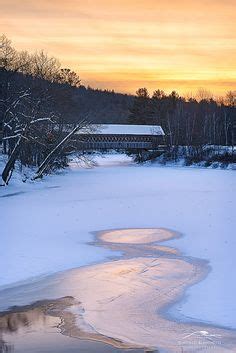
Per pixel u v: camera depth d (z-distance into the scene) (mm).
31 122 55719
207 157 106438
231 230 27938
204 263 20656
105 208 37781
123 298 16109
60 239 25562
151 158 121000
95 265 20359
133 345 12383
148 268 19891
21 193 49969
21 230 28109
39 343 12453
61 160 80562
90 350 12039
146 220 31969
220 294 16391
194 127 130250
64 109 84938
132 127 136250
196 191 50594
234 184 59031
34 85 73562
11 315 14492
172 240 25484
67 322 13875
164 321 14031
